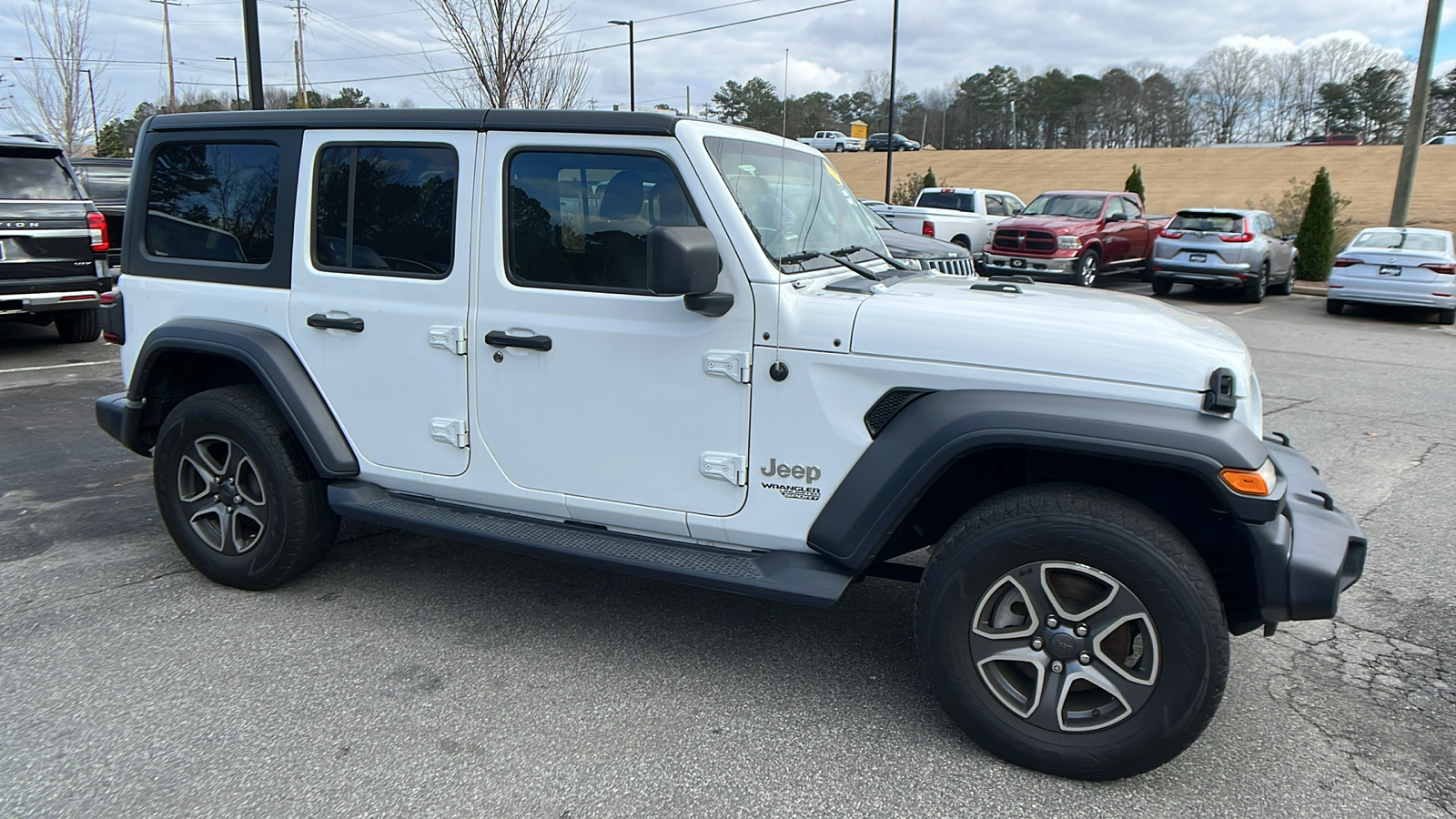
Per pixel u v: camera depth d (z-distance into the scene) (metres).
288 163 3.60
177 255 3.92
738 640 3.56
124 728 2.88
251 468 3.80
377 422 3.58
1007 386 2.68
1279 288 17.81
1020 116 89.94
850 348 2.82
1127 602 2.54
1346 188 34.19
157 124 3.89
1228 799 2.61
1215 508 2.62
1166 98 87.69
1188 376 2.53
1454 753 2.86
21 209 8.95
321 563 4.27
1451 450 6.47
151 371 3.96
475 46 11.46
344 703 3.05
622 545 3.21
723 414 2.99
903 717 3.02
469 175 3.29
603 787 2.63
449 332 3.36
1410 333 12.77
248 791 2.59
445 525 3.42
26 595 3.86
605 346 3.12
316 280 3.59
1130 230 17.34
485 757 2.76
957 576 2.69
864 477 2.80
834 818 2.51
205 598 3.86
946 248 8.98
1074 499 2.59
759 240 2.96
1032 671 2.77
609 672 3.29
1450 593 4.07
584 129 3.09
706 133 3.05
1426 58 17.12
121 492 5.29
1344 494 5.47
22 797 2.54
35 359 9.41
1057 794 2.63
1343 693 3.22
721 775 2.69
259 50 10.27
